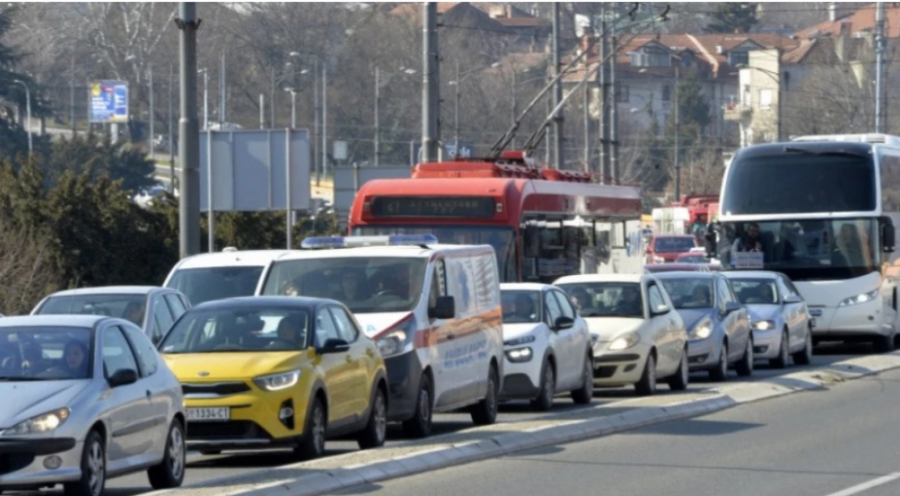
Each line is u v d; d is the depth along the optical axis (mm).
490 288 47719
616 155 119125
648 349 55250
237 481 31219
